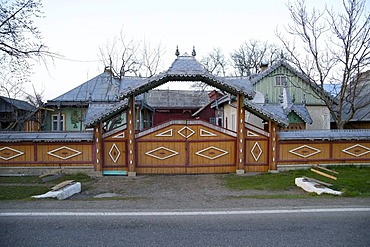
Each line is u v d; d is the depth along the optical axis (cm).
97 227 585
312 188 947
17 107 2644
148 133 1363
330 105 1869
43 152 1338
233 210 700
